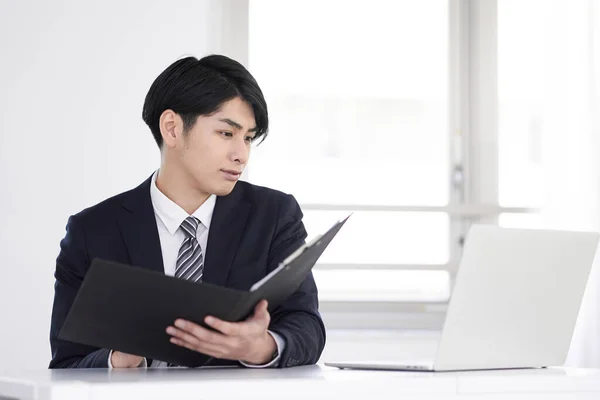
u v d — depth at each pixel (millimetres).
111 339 1621
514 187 4090
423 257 4039
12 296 3545
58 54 3615
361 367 1684
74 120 3611
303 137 4023
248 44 3938
